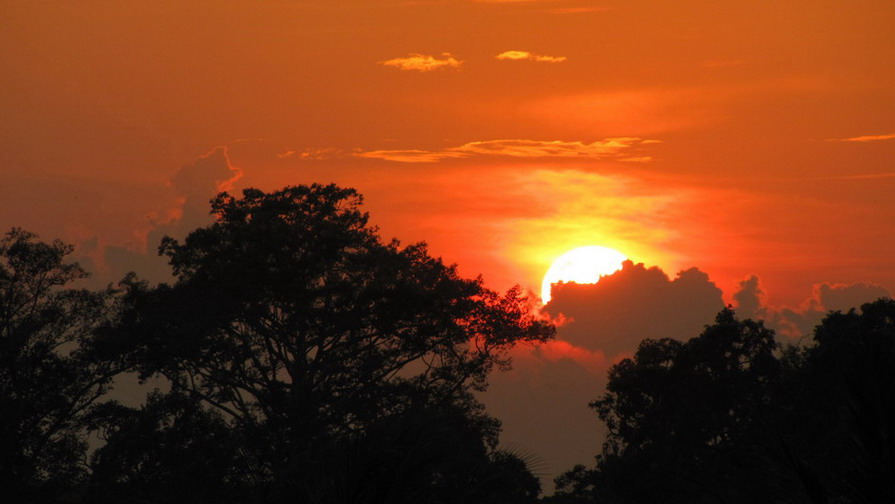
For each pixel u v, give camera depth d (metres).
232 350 160.88
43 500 151.62
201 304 157.75
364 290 158.38
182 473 139.62
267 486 37.09
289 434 147.38
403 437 32.94
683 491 150.00
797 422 113.19
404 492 32.22
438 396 162.75
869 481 30.91
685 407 155.50
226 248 160.38
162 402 150.38
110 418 157.88
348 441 33.81
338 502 32.22
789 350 139.62
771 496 34.44
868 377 32.00
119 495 142.50
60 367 158.25
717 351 157.50
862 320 135.12
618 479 157.38
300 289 150.50
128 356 163.00
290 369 158.88
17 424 151.88
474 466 33.72
